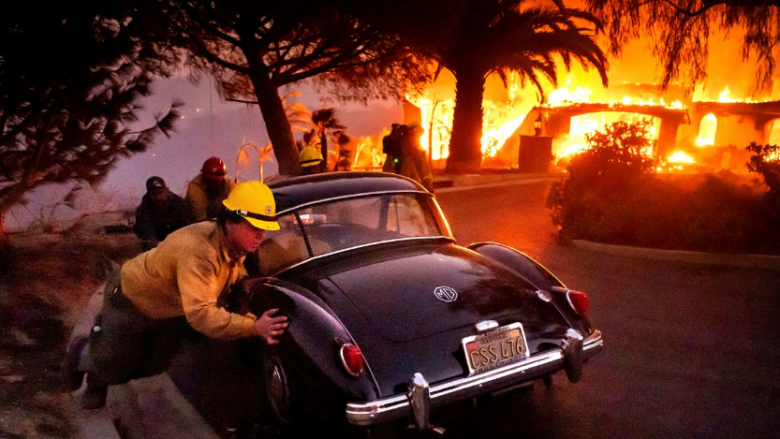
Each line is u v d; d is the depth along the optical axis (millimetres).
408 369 2936
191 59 12297
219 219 3033
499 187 16938
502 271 3805
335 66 13211
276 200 3789
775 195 7562
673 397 3895
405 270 3594
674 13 9484
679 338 4879
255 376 3926
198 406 3725
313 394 2967
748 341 4770
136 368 3559
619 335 4984
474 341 3088
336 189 3984
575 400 3896
